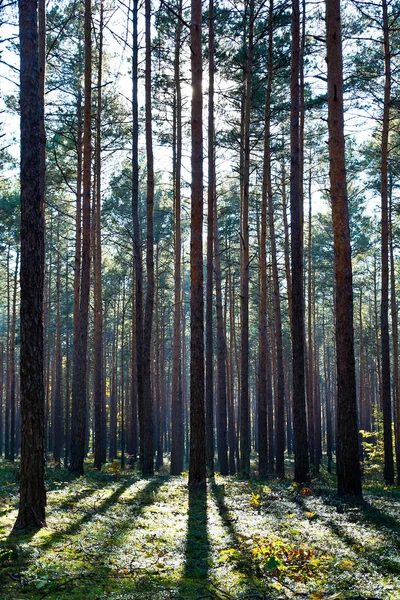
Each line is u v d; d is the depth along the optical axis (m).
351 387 11.63
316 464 27.47
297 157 15.15
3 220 29.73
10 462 30.50
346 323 11.72
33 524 7.62
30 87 8.08
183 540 7.54
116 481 14.64
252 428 62.06
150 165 19.19
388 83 19.05
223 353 22.33
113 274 41.94
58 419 33.56
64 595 5.10
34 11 8.22
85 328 16.08
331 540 7.57
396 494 13.25
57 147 25.12
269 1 18.83
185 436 54.47
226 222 35.62
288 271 26.97
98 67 21.88
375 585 5.66
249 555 6.69
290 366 48.62
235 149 24.39
